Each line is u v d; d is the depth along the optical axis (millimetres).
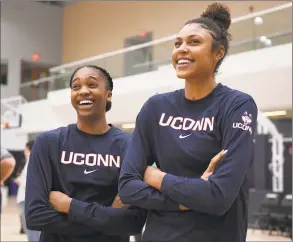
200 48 1831
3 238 9250
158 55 13008
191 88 1887
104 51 16531
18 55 17406
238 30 10969
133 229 2262
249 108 1812
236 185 1698
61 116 11992
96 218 2219
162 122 1883
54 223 2258
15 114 19703
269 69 10070
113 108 13898
